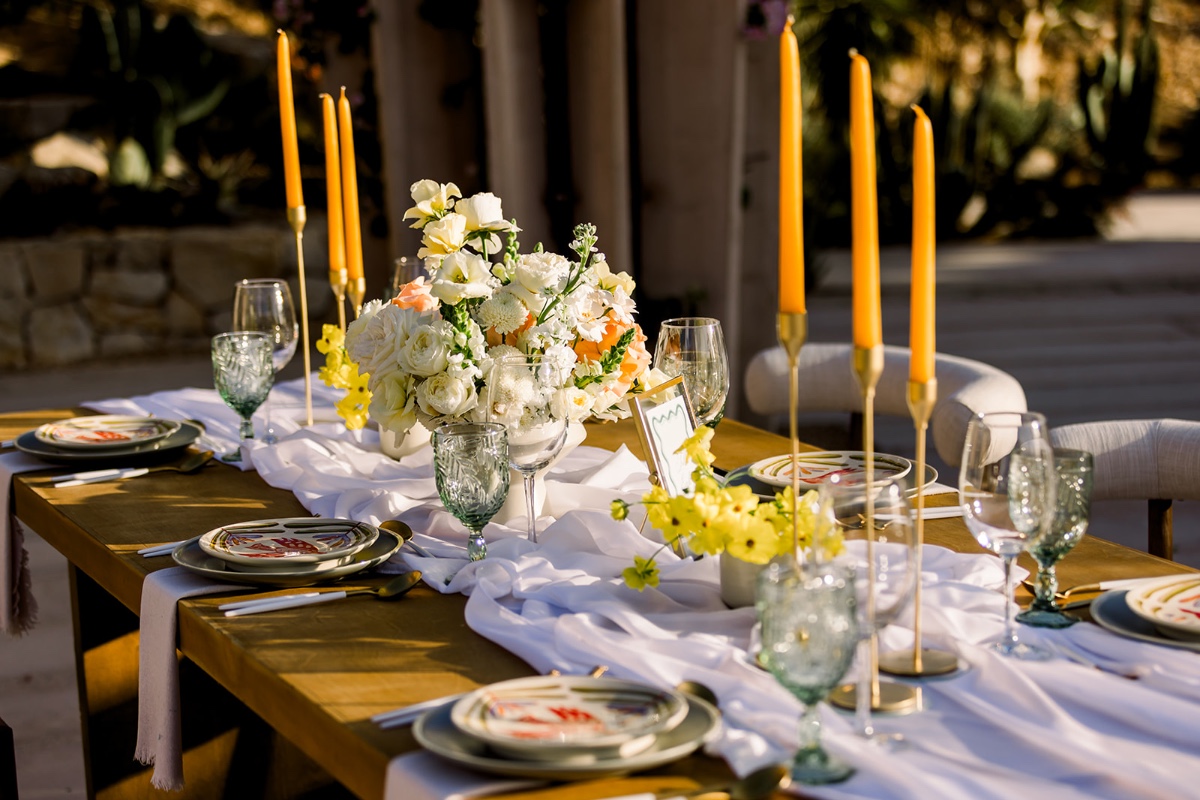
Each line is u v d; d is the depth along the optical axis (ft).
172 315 23.79
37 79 27.02
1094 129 39.17
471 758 3.12
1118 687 3.56
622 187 12.76
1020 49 43.96
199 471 6.49
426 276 7.23
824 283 30.55
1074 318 25.55
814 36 33.45
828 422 17.40
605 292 5.56
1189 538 13.14
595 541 4.85
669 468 5.15
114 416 7.41
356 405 6.39
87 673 7.16
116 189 24.73
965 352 22.45
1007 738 3.38
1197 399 18.66
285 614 4.45
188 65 25.88
